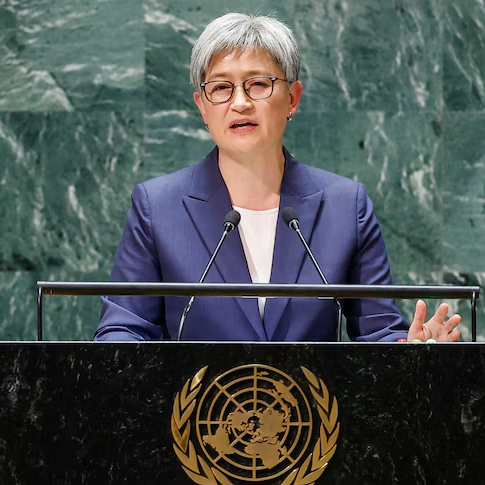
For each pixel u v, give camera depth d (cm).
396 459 714
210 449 706
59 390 709
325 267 1069
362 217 1114
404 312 1816
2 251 1825
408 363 722
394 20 1853
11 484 701
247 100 1059
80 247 1833
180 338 985
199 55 1080
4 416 706
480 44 1847
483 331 1828
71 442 705
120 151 1839
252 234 1088
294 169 1121
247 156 1073
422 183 1855
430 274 1848
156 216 1094
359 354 720
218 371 713
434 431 718
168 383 711
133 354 712
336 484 709
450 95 1855
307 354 718
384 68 1855
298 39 1852
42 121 1833
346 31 1853
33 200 1830
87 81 1838
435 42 1853
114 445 705
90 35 1839
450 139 1853
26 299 1825
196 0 1844
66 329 1828
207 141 1845
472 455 718
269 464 705
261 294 788
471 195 1848
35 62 1834
